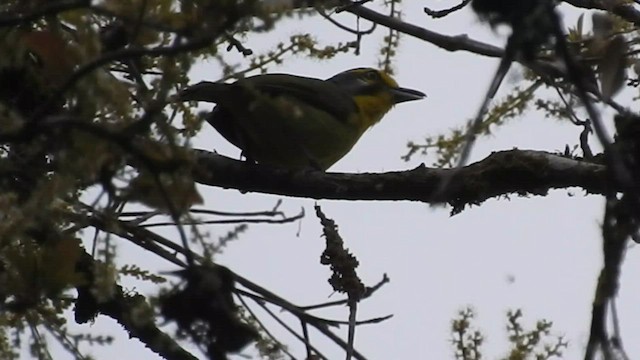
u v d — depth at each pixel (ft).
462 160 11.03
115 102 14.96
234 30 13.94
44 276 17.47
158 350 22.49
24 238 17.38
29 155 15.76
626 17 22.66
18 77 17.75
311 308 21.90
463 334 24.00
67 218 17.65
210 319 14.79
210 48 15.76
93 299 22.85
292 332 20.72
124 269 22.47
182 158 15.05
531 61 11.62
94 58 14.62
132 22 14.10
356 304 20.92
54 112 16.69
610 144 11.65
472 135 11.13
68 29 16.84
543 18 11.36
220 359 14.84
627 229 12.41
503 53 11.51
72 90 14.82
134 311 16.07
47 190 15.46
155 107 14.26
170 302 14.79
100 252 17.07
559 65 14.99
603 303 12.09
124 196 15.76
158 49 13.55
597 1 22.43
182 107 18.47
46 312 19.30
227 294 15.08
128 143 14.30
